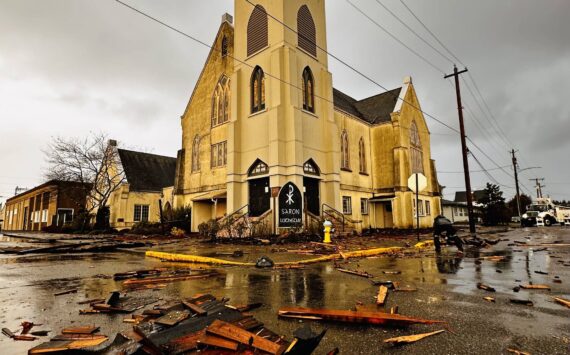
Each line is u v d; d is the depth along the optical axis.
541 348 3.39
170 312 4.35
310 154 21.62
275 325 4.16
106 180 39.03
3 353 3.45
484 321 4.25
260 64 22.05
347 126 27.86
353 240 17.62
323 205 22.23
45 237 26.39
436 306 4.97
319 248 13.49
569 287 6.23
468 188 24.28
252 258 10.62
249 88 22.75
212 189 27.20
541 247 13.84
